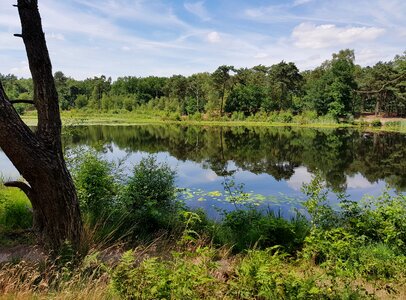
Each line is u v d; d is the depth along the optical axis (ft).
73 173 25.88
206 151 85.30
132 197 24.57
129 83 350.23
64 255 15.60
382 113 245.45
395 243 22.03
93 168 25.12
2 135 15.08
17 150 15.46
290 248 21.53
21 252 18.16
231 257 20.02
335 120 208.23
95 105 288.10
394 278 15.99
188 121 232.12
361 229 23.98
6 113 15.07
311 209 25.55
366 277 15.17
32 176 16.21
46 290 12.20
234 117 237.25
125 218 23.30
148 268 11.88
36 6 16.19
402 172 59.93
